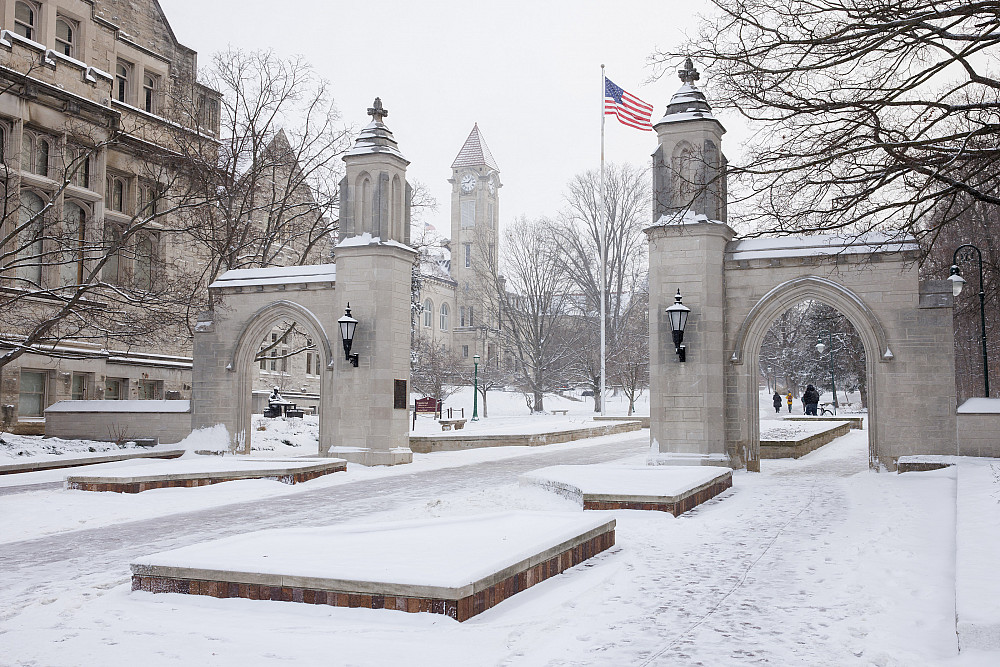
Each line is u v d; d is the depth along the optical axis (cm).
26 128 2966
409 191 2483
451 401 7188
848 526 1204
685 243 2078
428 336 9012
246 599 738
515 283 6012
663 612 740
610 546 1068
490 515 1070
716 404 2048
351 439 2297
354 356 2300
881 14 947
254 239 3309
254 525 1275
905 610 729
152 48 3966
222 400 2466
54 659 584
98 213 3203
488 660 589
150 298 2594
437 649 612
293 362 4831
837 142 1031
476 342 9088
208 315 2498
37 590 854
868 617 712
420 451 2867
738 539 1119
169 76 3991
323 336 2359
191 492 1628
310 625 673
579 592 811
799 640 651
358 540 888
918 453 1873
